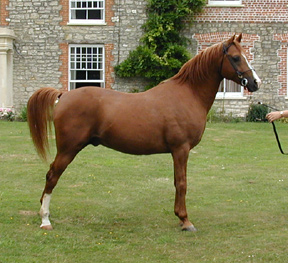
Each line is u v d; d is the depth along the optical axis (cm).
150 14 1972
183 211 641
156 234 627
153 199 809
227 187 891
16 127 1650
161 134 627
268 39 1978
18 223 650
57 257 535
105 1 1998
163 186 898
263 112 1916
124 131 620
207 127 1684
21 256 534
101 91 636
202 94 649
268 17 1972
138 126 621
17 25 2008
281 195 833
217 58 644
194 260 535
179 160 631
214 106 1969
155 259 537
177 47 1922
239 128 1672
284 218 700
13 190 841
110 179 945
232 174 1001
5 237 591
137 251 562
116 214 719
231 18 1978
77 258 535
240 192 855
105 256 543
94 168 1035
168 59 1919
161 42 1955
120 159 1140
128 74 1973
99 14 2027
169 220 693
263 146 1333
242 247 575
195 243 591
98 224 668
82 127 621
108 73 2012
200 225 668
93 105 623
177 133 625
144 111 625
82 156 1164
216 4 1972
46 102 638
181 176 634
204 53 650
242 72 635
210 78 649
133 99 634
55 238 597
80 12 2027
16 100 2025
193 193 851
